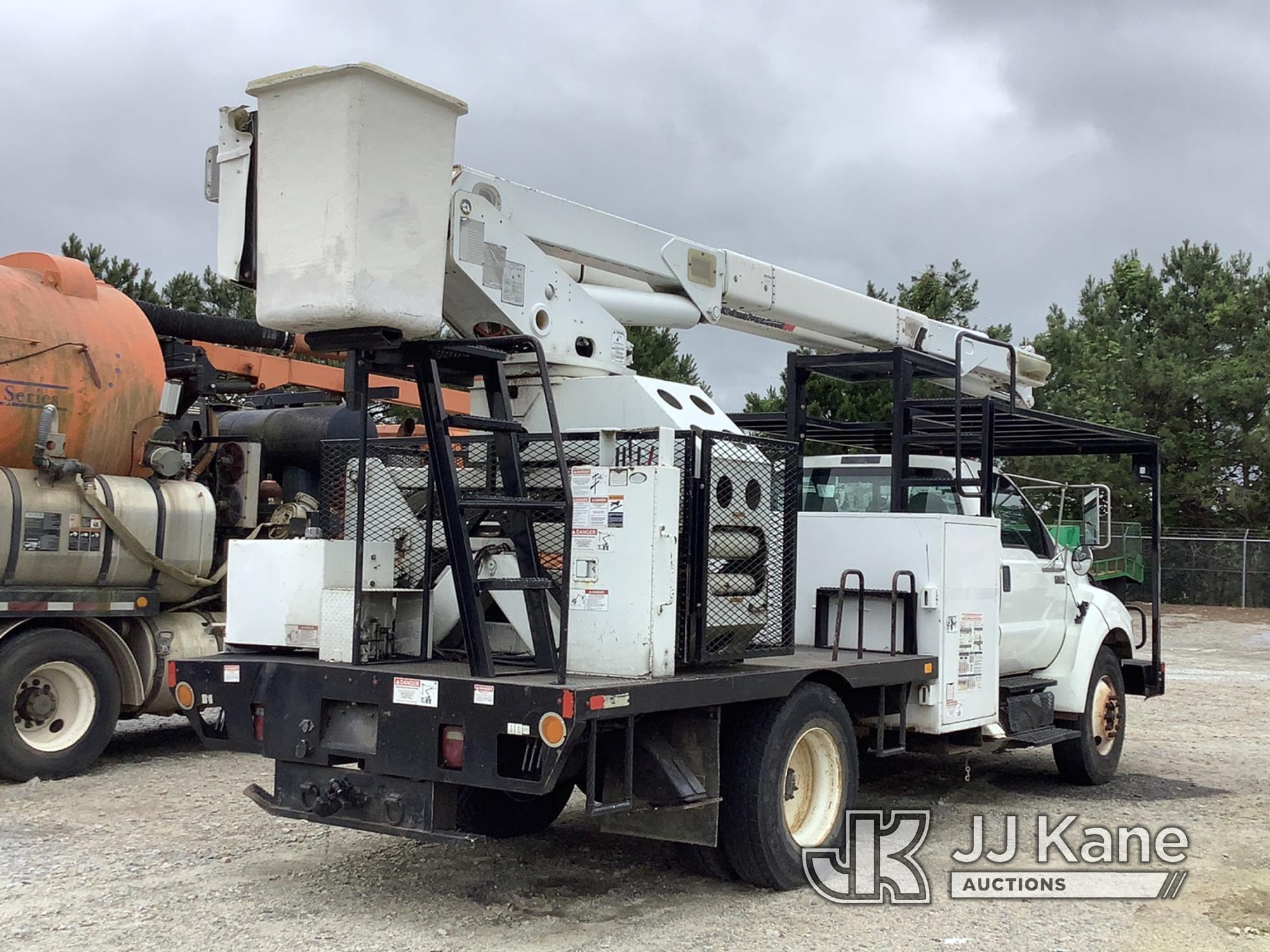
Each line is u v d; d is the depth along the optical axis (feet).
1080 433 31.24
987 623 25.48
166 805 25.63
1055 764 32.91
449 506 17.58
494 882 19.97
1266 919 18.81
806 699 20.18
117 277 83.66
